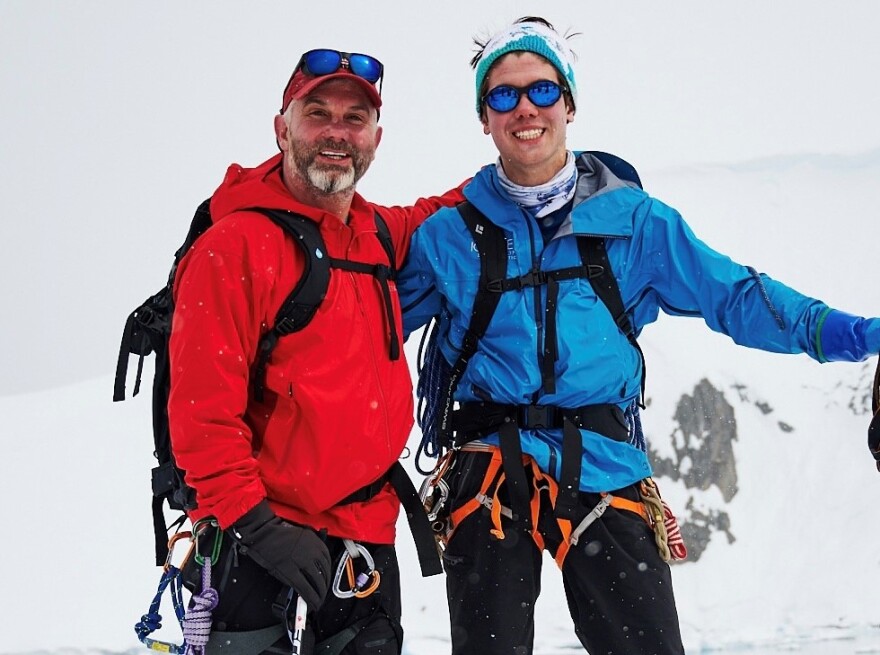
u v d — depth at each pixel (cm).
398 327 316
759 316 322
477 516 324
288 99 316
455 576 328
